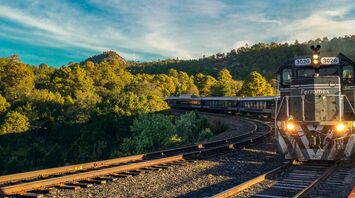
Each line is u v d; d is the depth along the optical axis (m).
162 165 13.38
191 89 130.25
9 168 46.88
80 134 53.31
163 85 124.69
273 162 14.02
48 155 49.69
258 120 47.38
